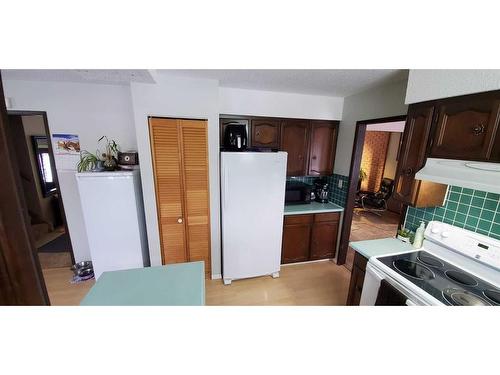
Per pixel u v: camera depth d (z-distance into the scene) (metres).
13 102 2.19
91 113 2.34
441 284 1.23
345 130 2.74
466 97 1.14
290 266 2.83
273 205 2.35
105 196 2.07
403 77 1.88
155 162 2.04
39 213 3.50
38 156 3.48
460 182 1.09
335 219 2.83
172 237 2.26
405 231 1.81
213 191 2.25
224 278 2.41
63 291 2.28
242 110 2.52
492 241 1.27
